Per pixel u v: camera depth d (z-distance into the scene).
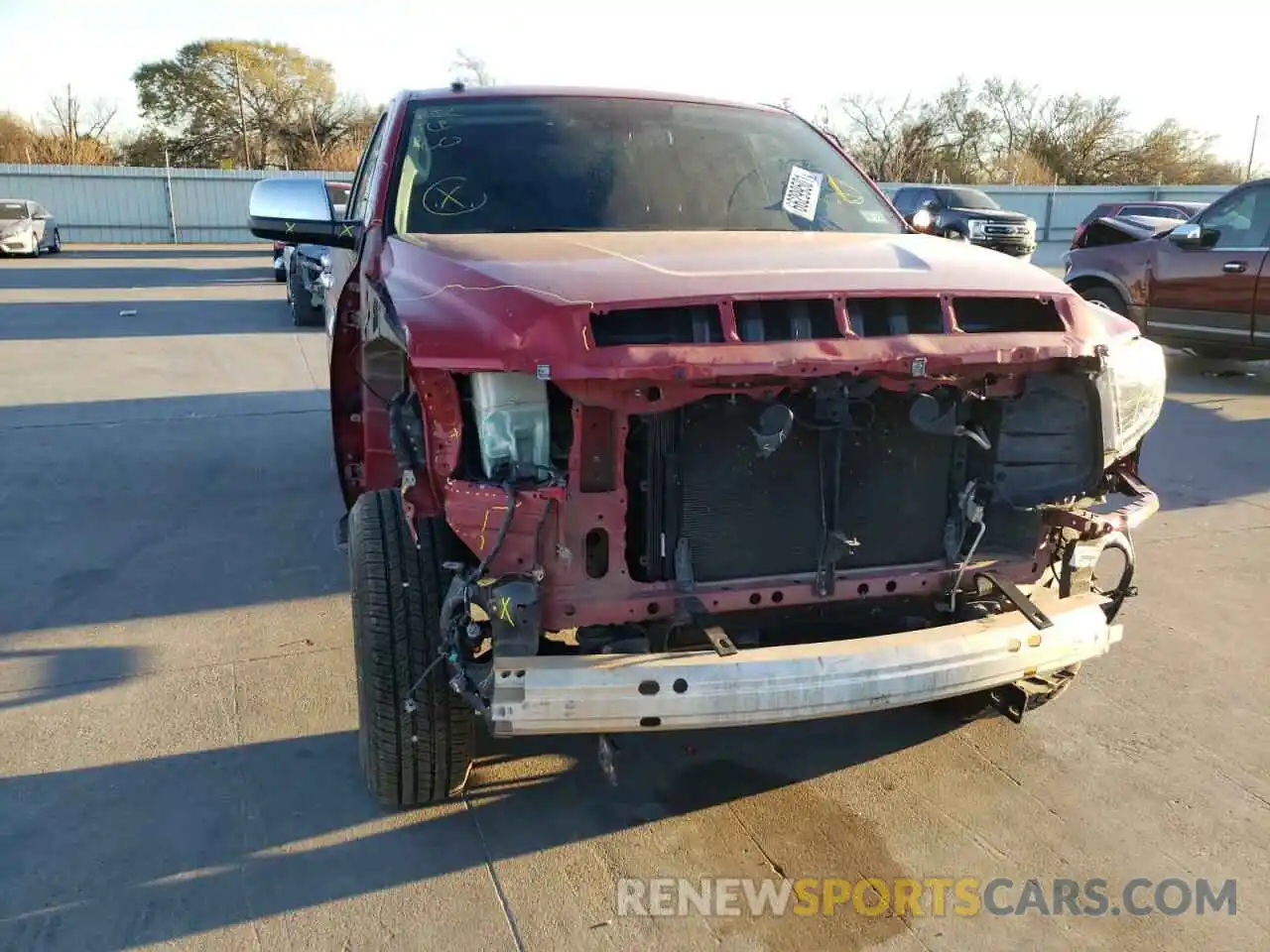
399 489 2.90
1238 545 5.23
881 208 3.98
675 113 4.05
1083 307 2.86
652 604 2.54
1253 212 8.90
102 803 2.96
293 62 56.34
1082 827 2.92
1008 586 2.77
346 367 4.02
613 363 2.31
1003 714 3.31
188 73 54.41
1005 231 19.88
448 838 2.84
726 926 2.52
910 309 2.64
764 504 2.65
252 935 2.46
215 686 3.68
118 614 4.29
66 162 47.53
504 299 2.45
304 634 4.12
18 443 7.01
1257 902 2.62
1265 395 9.01
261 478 6.24
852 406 2.66
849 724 3.50
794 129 4.25
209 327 12.89
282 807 2.96
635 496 2.58
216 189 34.66
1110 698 3.66
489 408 2.39
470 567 2.46
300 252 12.50
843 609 2.80
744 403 2.59
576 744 3.34
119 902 2.56
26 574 4.70
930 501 2.84
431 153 3.68
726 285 2.52
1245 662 3.95
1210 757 3.29
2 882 2.62
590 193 3.60
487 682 2.38
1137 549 5.18
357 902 2.58
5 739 3.30
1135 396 2.96
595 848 2.81
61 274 21.12
